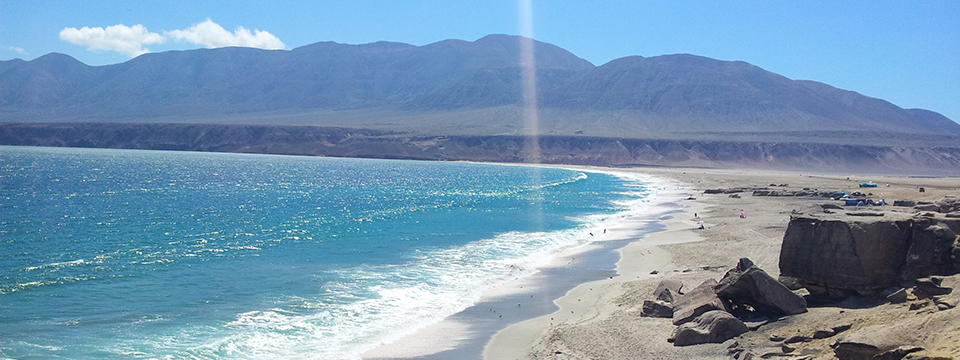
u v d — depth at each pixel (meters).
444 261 35.50
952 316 16.55
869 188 95.81
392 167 177.88
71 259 34.72
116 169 127.81
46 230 45.00
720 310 21.56
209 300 26.70
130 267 32.81
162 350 20.66
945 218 22.58
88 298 26.72
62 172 112.56
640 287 28.00
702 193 90.19
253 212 59.94
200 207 63.34
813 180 128.25
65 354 20.14
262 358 20.17
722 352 18.80
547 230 48.91
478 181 123.06
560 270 33.47
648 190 99.56
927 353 15.11
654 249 39.03
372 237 44.09
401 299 27.25
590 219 56.94
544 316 24.73
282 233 45.66
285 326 23.34
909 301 20.09
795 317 20.83
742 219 54.03
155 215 55.53
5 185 82.75
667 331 21.44
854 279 21.83
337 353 20.72
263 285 29.34
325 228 48.66
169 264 33.75
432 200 77.25
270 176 121.50
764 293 21.56
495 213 61.47
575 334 21.64
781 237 40.03
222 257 36.00
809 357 17.17
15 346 20.72
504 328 23.28
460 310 25.72
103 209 59.16
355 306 26.11
